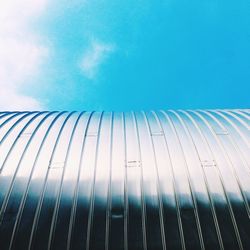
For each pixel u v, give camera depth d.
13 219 5.95
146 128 8.80
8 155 7.37
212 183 6.58
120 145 7.80
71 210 6.10
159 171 6.85
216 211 6.11
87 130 8.69
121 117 10.10
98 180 6.64
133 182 6.59
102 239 5.75
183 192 6.40
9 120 9.65
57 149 7.62
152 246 5.68
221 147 7.69
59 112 11.33
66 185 6.53
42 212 6.07
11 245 5.66
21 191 6.41
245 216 6.05
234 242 5.74
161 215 6.05
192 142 7.93
